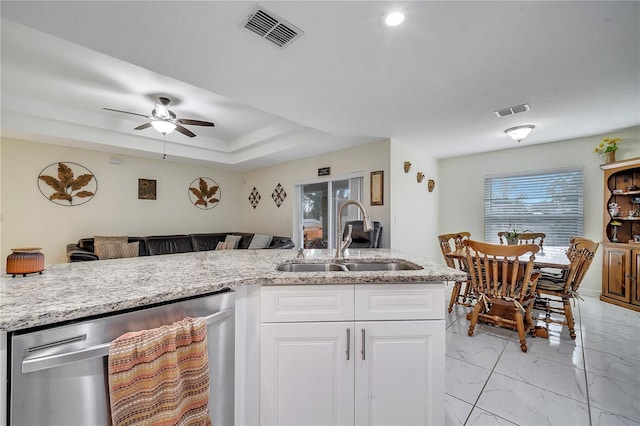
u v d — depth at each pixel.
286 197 5.96
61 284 1.19
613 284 3.72
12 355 0.81
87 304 0.93
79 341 0.90
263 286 1.34
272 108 3.03
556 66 2.18
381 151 4.30
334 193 5.13
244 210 7.15
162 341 1.00
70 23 1.64
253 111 3.90
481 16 1.63
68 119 3.87
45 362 0.83
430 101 2.84
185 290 1.13
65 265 1.66
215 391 1.23
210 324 1.20
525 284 2.45
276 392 1.33
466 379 2.04
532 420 1.63
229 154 6.09
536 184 4.56
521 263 2.78
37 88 3.20
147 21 1.63
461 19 1.65
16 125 3.71
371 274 1.37
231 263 1.76
